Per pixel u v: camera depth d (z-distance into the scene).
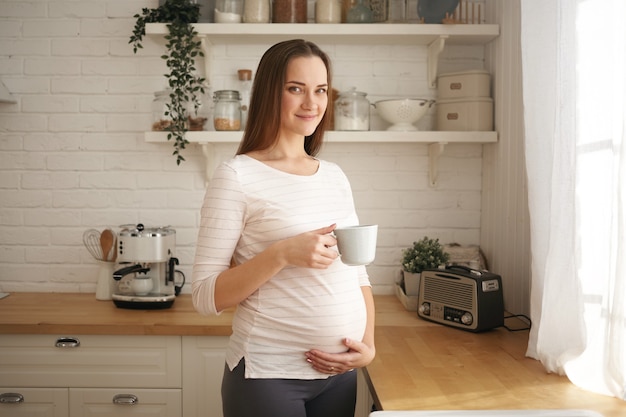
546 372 1.89
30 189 3.00
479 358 2.04
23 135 2.99
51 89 2.98
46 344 2.46
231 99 2.78
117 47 2.96
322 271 1.51
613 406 1.60
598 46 1.67
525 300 2.52
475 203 3.03
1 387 2.47
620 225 1.57
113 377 2.46
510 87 2.63
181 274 2.99
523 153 2.50
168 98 2.77
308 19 2.99
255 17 2.75
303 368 1.53
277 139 1.61
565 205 1.81
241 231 1.55
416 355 2.07
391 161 3.02
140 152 2.99
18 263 3.02
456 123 2.82
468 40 2.88
